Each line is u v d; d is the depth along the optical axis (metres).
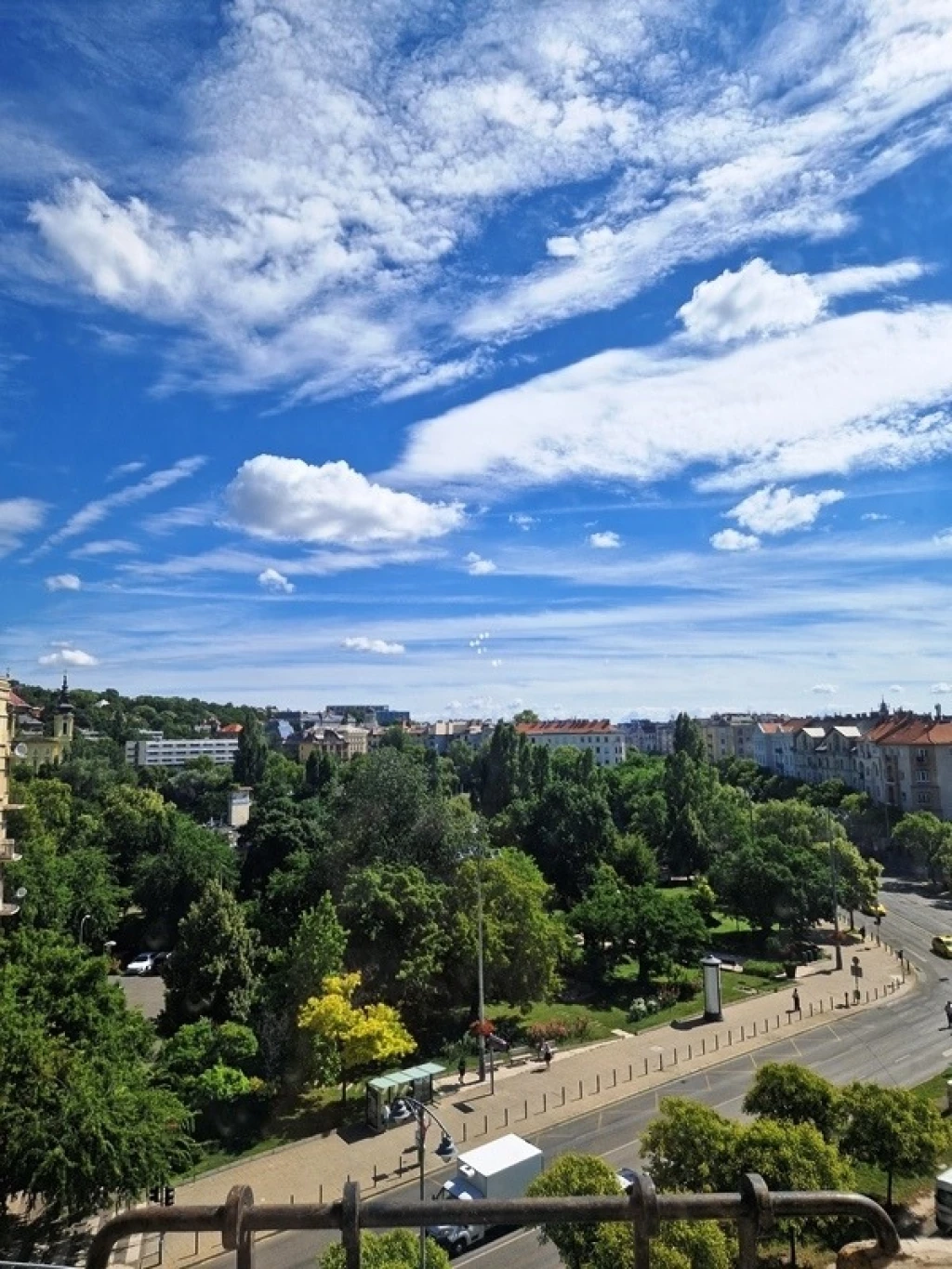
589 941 67.75
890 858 115.25
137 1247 31.14
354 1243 5.03
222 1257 30.75
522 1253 29.75
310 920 49.62
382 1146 39.19
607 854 88.62
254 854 84.62
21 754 77.62
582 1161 24.53
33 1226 31.39
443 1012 57.09
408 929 53.75
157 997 63.72
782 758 167.25
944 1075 44.88
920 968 69.50
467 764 159.00
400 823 66.62
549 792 93.31
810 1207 5.76
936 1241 6.42
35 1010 33.00
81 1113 28.45
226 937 51.81
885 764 123.50
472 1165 31.75
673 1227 21.22
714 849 95.44
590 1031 55.53
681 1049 51.50
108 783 119.88
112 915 69.12
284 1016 46.56
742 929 83.06
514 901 55.50
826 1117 29.45
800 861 77.06
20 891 49.06
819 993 63.03
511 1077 47.56
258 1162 37.88
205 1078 41.38
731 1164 24.62
